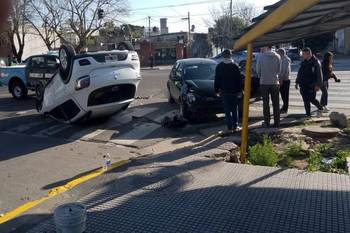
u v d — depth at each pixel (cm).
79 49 4106
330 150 681
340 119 830
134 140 833
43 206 473
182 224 398
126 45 1004
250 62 626
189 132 877
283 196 459
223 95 807
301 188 485
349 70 2266
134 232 385
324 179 518
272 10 502
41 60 1490
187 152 685
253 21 566
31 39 4597
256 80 1166
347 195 456
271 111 1081
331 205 428
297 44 4700
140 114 1086
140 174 571
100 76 877
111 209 446
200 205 444
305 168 602
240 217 408
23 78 1542
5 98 1656
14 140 876
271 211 419
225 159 667
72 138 871
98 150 767
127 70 927
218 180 529
